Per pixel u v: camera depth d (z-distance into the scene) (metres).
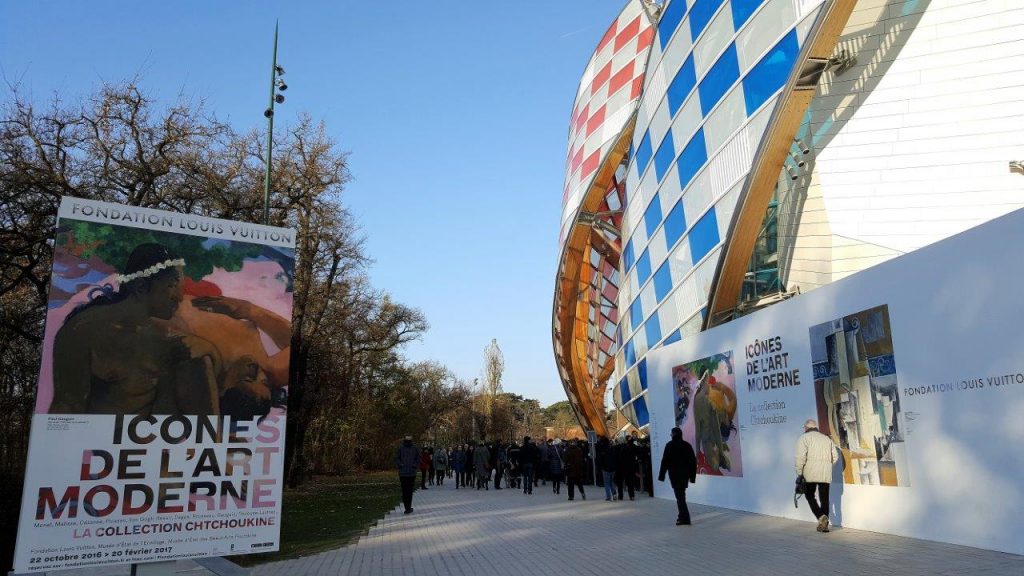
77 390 7.64
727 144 19.77
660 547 11.15
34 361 23.56
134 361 7.98
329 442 57.19
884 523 11.55
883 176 16.34
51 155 22.92
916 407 10.85
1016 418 9.12
